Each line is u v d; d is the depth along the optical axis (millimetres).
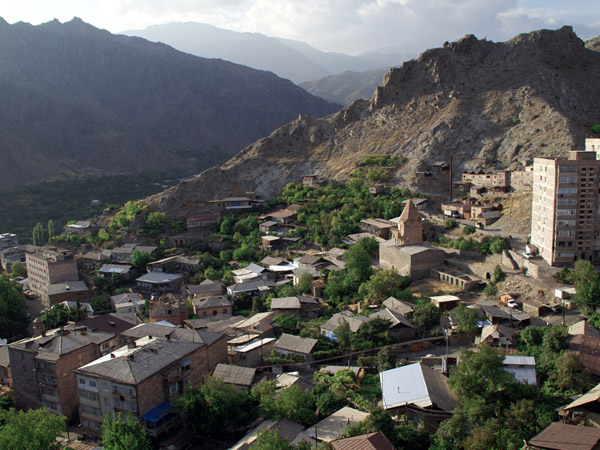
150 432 79438
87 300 159500
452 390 79250
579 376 74688
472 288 122875
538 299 109312
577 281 104000
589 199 116312
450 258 140625
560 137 184250
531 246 127188
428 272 136000
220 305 134125
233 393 81438
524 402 69188
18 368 94125
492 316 101188
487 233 149625
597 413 64000
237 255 175500
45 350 91500
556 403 72250
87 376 83875
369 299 123062
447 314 105688
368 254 153750
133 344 98125
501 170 182625
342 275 142250
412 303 117125
